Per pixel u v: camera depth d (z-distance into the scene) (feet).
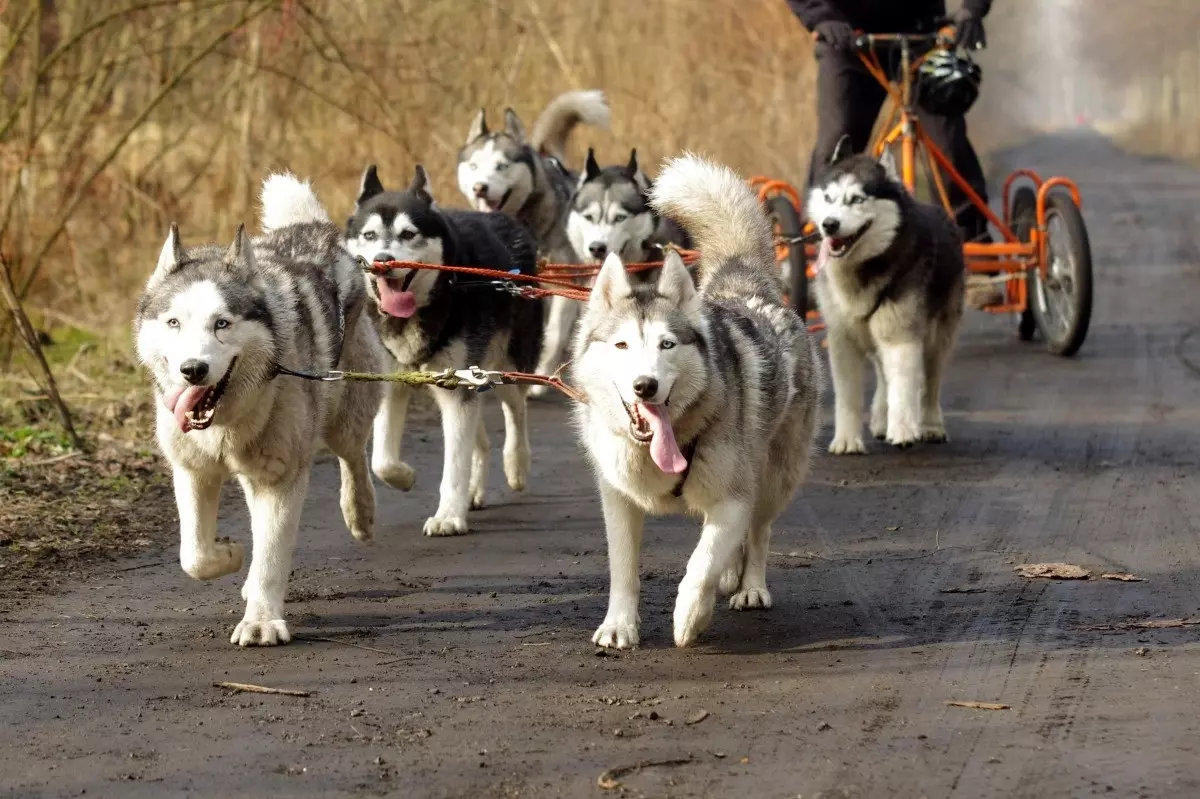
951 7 131.54
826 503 32.60
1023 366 49.70
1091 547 28.32
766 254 28.50
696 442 22.35
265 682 20.99
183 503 23.47
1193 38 229.04
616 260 23.12
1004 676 20.95
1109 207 106.83
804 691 20.49
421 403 45.01
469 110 63.36
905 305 36.83
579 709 19.79
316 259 26.63
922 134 46.75
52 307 53.16
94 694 20.44
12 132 51.83
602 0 74.59
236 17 55.88
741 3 81.82
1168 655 21.61
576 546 29.35
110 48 53.01
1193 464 35.35
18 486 32.58
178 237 23.48
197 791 17.01
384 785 17.13
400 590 26.20
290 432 23.30
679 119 77.30
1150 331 56.65
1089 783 16.98
